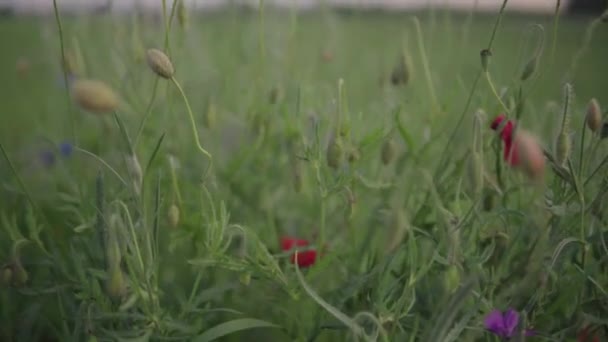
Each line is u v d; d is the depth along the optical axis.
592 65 1.14
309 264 0.55
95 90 0.34
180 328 0.45
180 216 0.52
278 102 0.68
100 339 0.45
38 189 0.72
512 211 0.46
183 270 0.60
